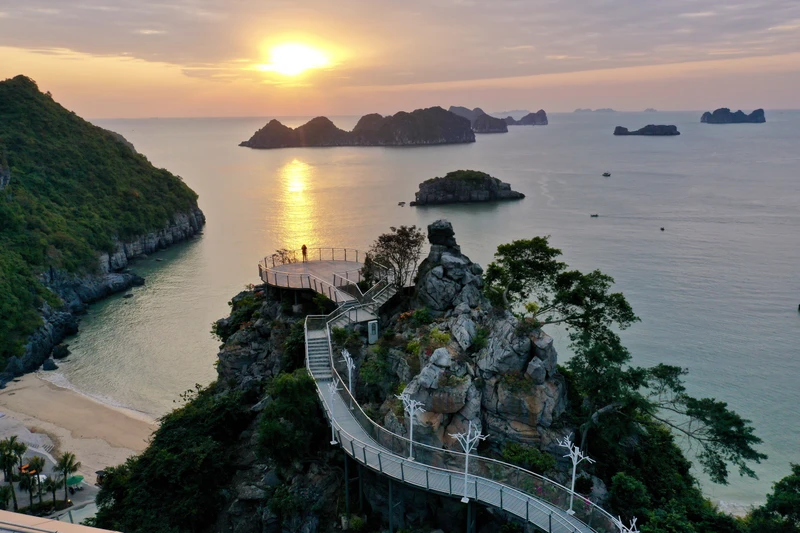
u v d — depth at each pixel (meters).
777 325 79.88
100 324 94.31
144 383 73.44
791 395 62.31
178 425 45.03
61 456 57.50
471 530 29.70
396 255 52.06
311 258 64.38
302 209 188.25
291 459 37.34
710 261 111.44
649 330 78.00
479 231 144.00
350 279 53.22
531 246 42.28
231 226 166.00
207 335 86.88
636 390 37.06
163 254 140.25
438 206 191.62
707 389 63.53
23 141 143.50
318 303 48.47
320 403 38.09
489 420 34.19
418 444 30.64
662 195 198.88
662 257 114.94
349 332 43.44
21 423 62.66
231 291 107.19
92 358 81.44
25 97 159.00
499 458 33.16
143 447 59.62
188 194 166.38
